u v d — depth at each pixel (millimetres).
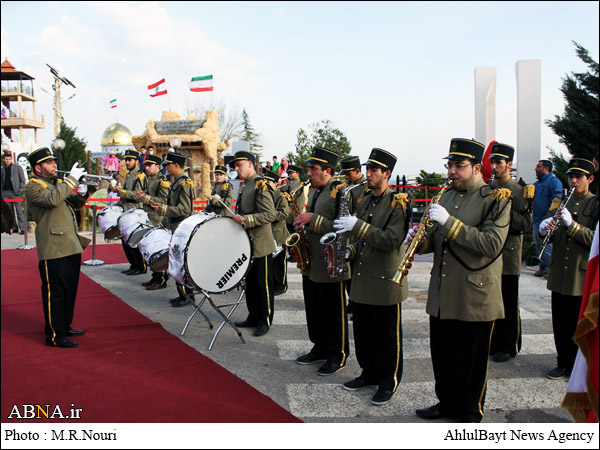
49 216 5180
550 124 12289
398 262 4129
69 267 5266
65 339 5113
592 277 2830
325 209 4719
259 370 4688
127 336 5492
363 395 4199
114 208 8078
